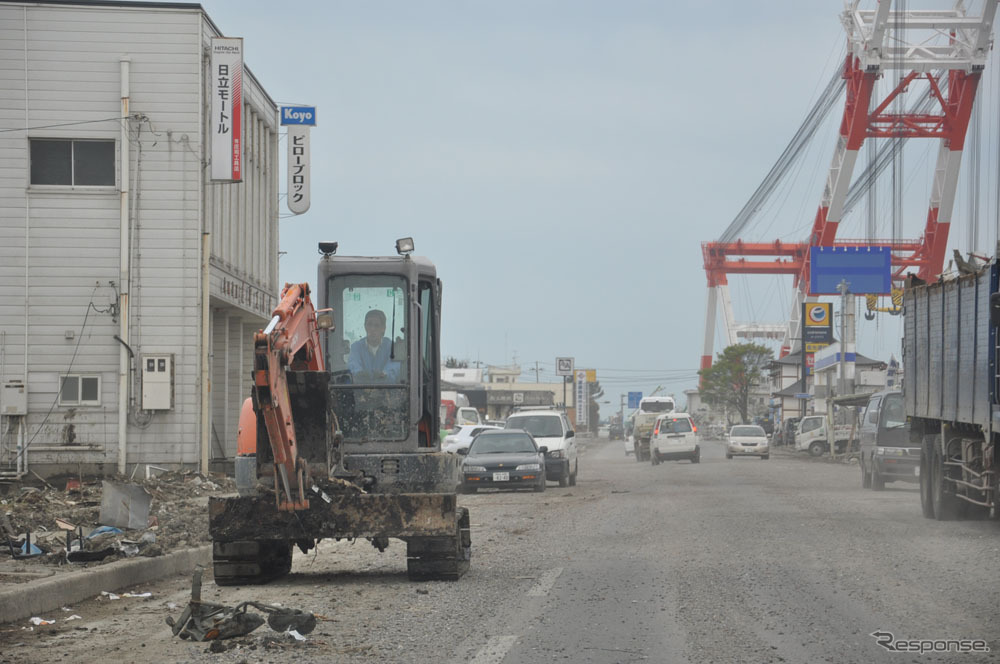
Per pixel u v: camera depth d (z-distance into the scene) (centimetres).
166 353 5097
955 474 3422
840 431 11975
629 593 2000
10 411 4997
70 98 5106
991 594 1928
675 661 1407
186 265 5112
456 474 2289
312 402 2019
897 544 2753
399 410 2247
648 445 10662
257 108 6328
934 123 13512
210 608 1652
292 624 1614
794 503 4306
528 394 19000
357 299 2273
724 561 2441
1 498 3909
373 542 2250
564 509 4200
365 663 1417
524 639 1569
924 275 14238
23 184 5069
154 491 4353
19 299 5059
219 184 5516
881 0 12975
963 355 3306
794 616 1723
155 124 5122
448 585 2148
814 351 16400
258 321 6625
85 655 1505
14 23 5097
